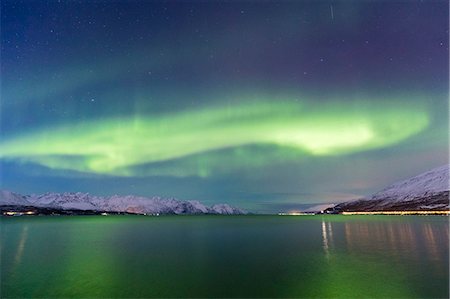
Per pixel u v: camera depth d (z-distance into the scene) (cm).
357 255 3578
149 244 5031
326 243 4888
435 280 2369
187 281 2447
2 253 4091
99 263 3269
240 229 8956
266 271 2773
